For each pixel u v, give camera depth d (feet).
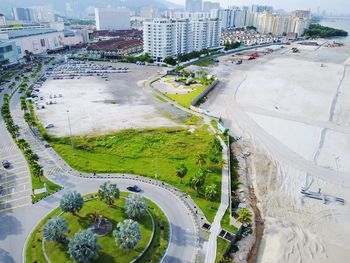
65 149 363.15
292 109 530.68
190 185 281.74
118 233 205.05
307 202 289.12
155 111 499.92
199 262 207.10
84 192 278.87
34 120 451.53
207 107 539.29
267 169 344.90
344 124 468.34
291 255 227.20
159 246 218.59
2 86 651.25
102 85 654.53
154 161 339.57
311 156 371.76
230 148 389.60
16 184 292.40
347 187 312.71
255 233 248.11
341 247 236.02
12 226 236.84
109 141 385.29
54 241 214.28
